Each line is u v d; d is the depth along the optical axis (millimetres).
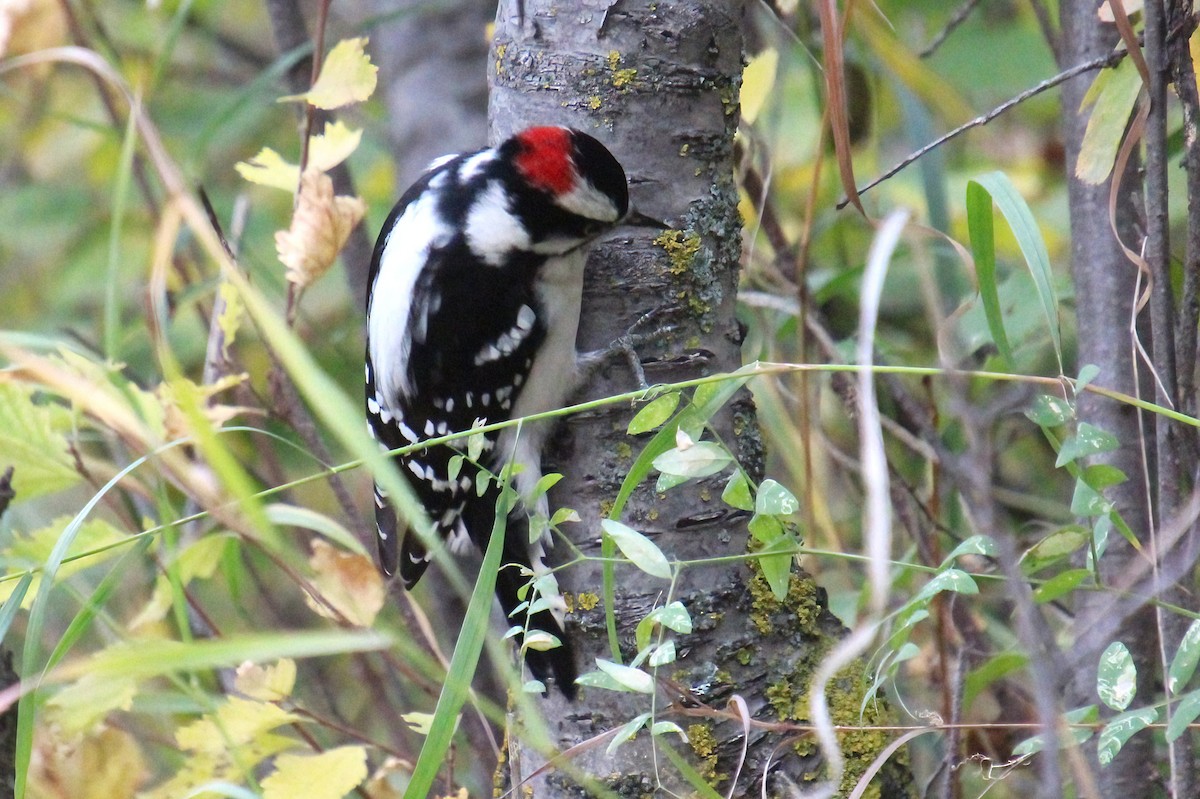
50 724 4480
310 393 2807
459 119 8617
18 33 6578
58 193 9242
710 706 4152
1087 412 4633
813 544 4949
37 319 8797
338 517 7465
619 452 4457
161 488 4352
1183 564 3723
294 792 4340
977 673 4301
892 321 7262
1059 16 4949
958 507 5809
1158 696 4449
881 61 5863
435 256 5199
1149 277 3912
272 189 8625
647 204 4516
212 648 2887
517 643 4516
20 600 3857
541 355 4965
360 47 4965
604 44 4492
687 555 4367
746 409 4609
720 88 4562
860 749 4375
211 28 10195
